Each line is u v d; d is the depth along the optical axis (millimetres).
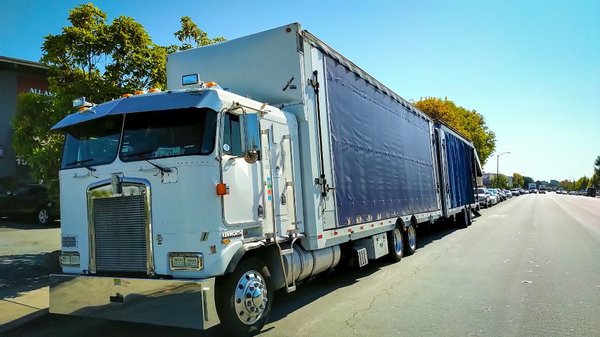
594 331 5352
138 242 5098
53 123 9125
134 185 5141
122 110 5359
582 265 9422
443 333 5379
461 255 11164
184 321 4625
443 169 15453
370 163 9078
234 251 5094
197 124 5117
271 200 5930
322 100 7324
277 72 6867
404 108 11852
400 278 8586
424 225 14297
